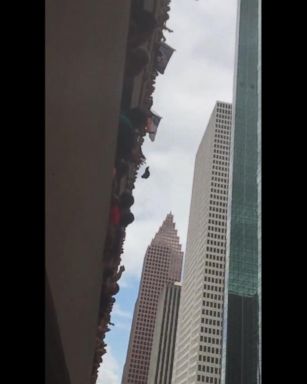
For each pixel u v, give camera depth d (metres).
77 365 11.87
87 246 12.60
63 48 10.04
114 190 15.80
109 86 14.44
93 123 12.65
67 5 10.20
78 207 11.59
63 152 10.29
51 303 9.45
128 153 16.98
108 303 15.29
